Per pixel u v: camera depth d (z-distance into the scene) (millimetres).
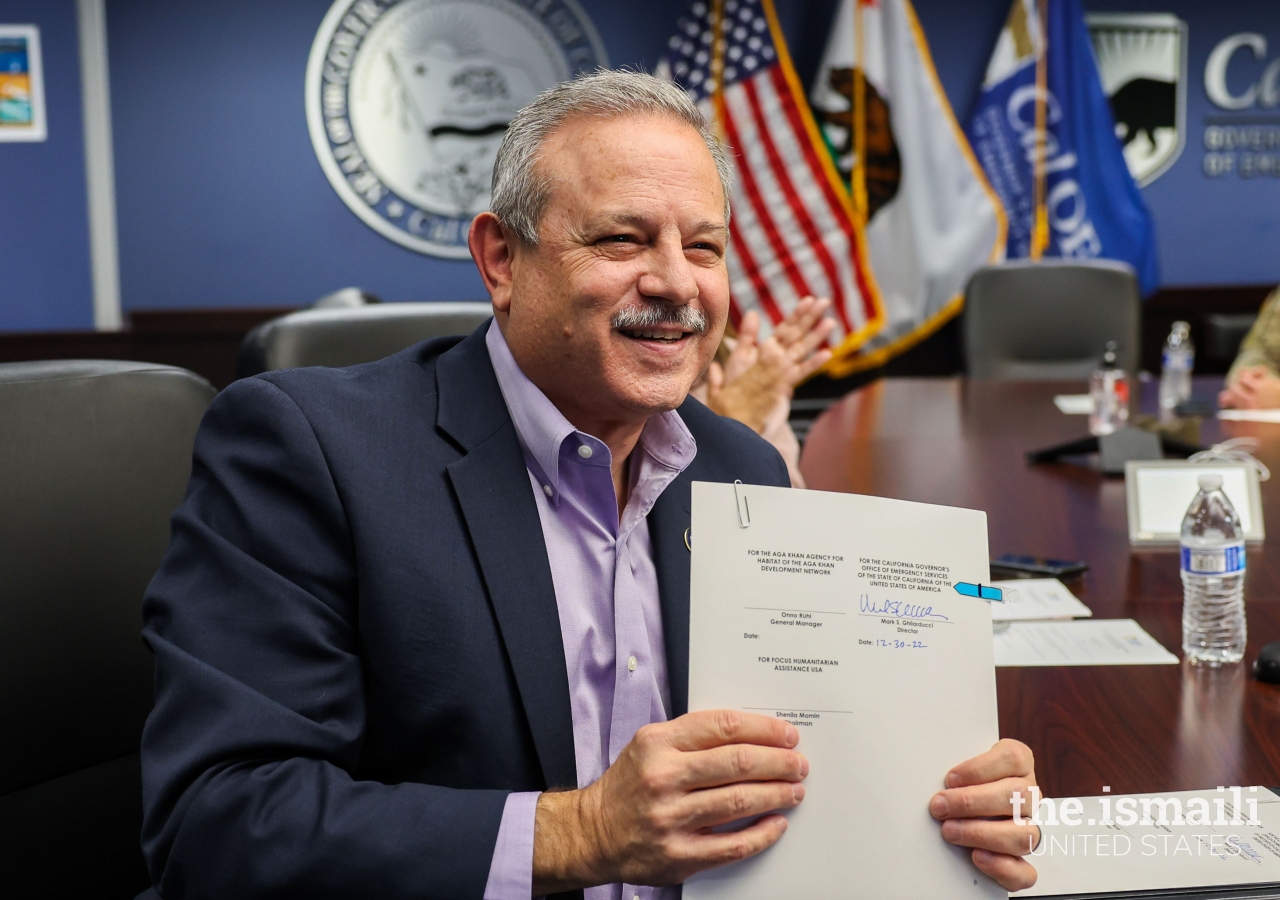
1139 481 1895
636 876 836
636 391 981
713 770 827
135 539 1194
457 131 5004
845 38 4887
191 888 858
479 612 965
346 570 952
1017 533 1929
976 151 5047
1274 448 2562
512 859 835
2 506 1091
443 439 1030
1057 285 4117
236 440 995
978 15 5180
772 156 4859
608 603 1036
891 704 886
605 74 1012
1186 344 5223
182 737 882
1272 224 5516
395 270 5055
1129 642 1410
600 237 960
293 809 848
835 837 865
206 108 4824
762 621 888
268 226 4934
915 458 2545
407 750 960
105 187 4789
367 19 4875
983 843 858
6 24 4625
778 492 905
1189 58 5355
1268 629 1443
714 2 4844
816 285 4906
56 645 1118
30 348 4766
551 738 958
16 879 1091
